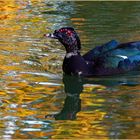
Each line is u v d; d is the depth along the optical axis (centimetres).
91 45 1766
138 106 1249
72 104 1280
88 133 1107
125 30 1938
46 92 1363
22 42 1819
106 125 1148
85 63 1535
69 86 1416
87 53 1589
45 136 1097
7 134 1104
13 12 2269
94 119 1180
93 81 1473
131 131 1113
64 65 1530
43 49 1741
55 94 1352
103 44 1680
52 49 1744
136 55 1559
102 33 1903
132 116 1190
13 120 1176
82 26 2000
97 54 1572
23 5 2402
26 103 1283
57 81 1454
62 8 2320
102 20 2084
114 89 1391
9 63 1592
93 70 1519
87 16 2156
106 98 1315
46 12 2253
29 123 1161
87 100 1305
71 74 1512
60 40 1551
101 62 1532
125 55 1552
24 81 1441
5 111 1230
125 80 1472
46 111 1233
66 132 1115
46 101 1298
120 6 2328
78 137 1091
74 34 1548
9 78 1460
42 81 1445
